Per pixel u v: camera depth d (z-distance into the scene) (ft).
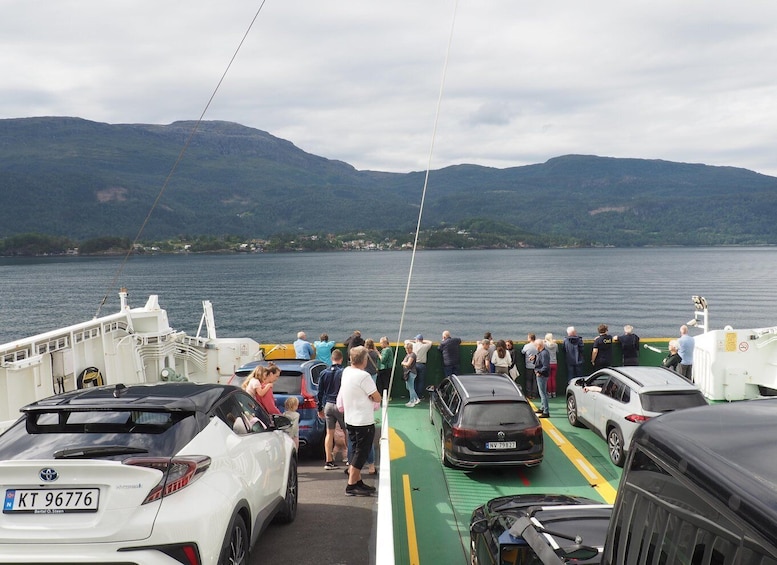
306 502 25.23
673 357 53.72
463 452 35.01
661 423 7.91
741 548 5.81
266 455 18.78
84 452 13.85
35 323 341.21
